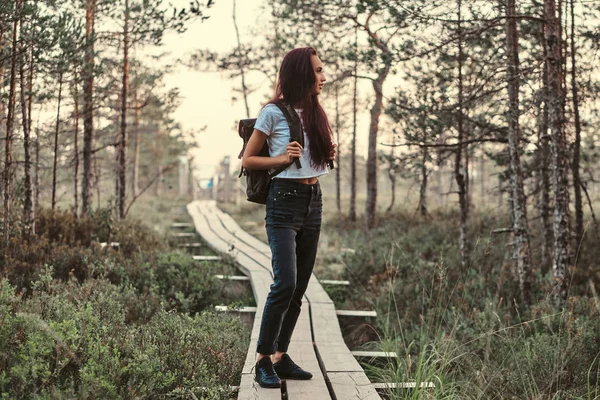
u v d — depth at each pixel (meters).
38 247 7.38
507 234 10.08
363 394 3.70
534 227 11.46
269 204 3.50
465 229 8.72
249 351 4.60
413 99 7.83
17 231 7.50
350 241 12.78
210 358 4.23
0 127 9.29
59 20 6.63
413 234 11.70
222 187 26.92
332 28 9.12
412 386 3.99
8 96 6.88
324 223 16.59
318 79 3.50
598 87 8.34
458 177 8.85
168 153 29.64
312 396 3.54
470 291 7.29
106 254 8.03
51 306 4.52
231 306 5.80
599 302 5.74
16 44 6.68
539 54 8.34
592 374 4.48
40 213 9.22
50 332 3.39
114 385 3.30
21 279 6.32
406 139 7.99
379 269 9.04
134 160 24.00
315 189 3.55
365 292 8.09
